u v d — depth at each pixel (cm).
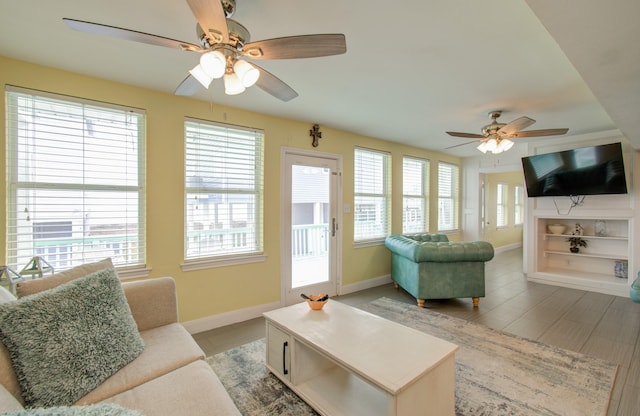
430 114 339
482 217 642
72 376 123
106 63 221
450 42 192
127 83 255
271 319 210
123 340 148
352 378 200
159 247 274
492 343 263
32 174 223
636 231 395
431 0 152
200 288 297
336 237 414
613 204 421
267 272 343
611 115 250
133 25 175
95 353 134
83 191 242
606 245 455
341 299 398
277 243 352
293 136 365
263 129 339
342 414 166
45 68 224
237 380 208
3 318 116
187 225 294
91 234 246
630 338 273
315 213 391
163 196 275
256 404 184
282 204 356
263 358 238
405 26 175
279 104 309
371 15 165
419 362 152
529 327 299
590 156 406
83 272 168
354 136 434
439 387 156
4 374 112
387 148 482
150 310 188
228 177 318
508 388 199
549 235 493
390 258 489
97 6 158
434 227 570
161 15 166
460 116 347
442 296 354
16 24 173
